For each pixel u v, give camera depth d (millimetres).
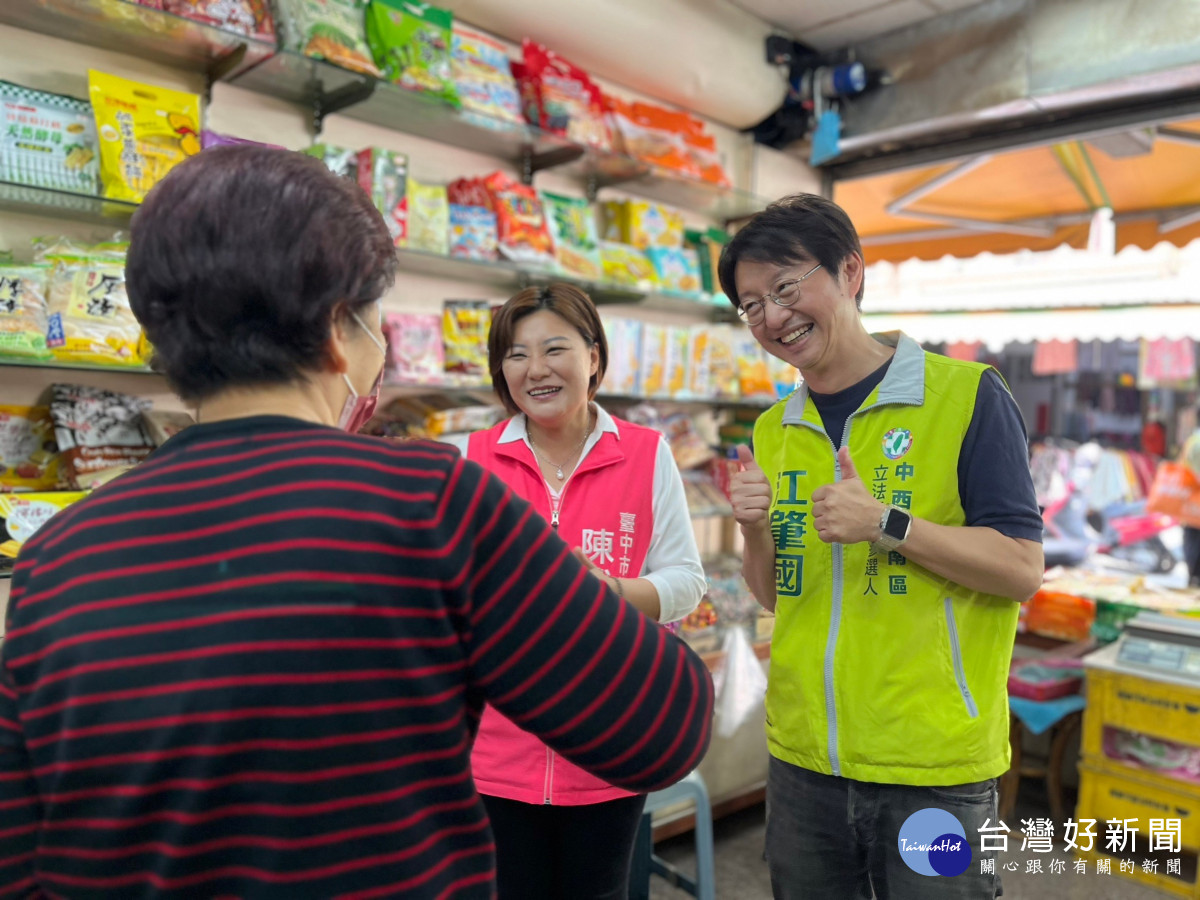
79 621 528
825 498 1206
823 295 1279
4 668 560
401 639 543
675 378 2932
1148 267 3705
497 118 2352
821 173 3730
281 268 576
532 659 570
